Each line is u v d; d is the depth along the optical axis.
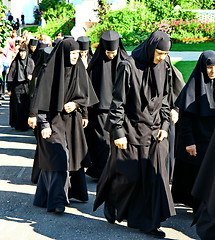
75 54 4.99
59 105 4.99
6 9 12.10
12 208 5.43
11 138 9.94
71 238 4.57
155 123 4.55
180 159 5.16
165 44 4.27
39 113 5.04
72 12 33.94
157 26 22.53
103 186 4.75
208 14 23.45
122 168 4.51
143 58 4.44
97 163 6.65
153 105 4.49
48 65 5.04
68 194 5.49
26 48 11.07
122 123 4.51
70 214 5.22
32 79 8.44
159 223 4.41
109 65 6.72
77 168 5.23
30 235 4.64
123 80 4.44
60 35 11.49
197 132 5.02
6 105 14.86
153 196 4.45
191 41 21.36
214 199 3.94
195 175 5.17
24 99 10.84
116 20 23.12
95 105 6.62
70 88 5.12
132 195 4.56
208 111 4.92
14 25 36.66
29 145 9.17
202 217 4.27
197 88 4.97
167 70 4.65
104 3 24.45
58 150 5.04
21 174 6.98
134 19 23.08
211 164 4.11
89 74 6.76
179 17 23.17
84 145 5.30
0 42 12.53
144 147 4.50
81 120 5.31
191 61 15.55
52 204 5.13
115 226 4.87
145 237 4.57
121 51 6.80
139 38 21.97
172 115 5.25
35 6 47.38
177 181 5.34
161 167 4.50
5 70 15.23
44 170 5.17
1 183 6.48
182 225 4.93
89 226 4.87
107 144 6.62
